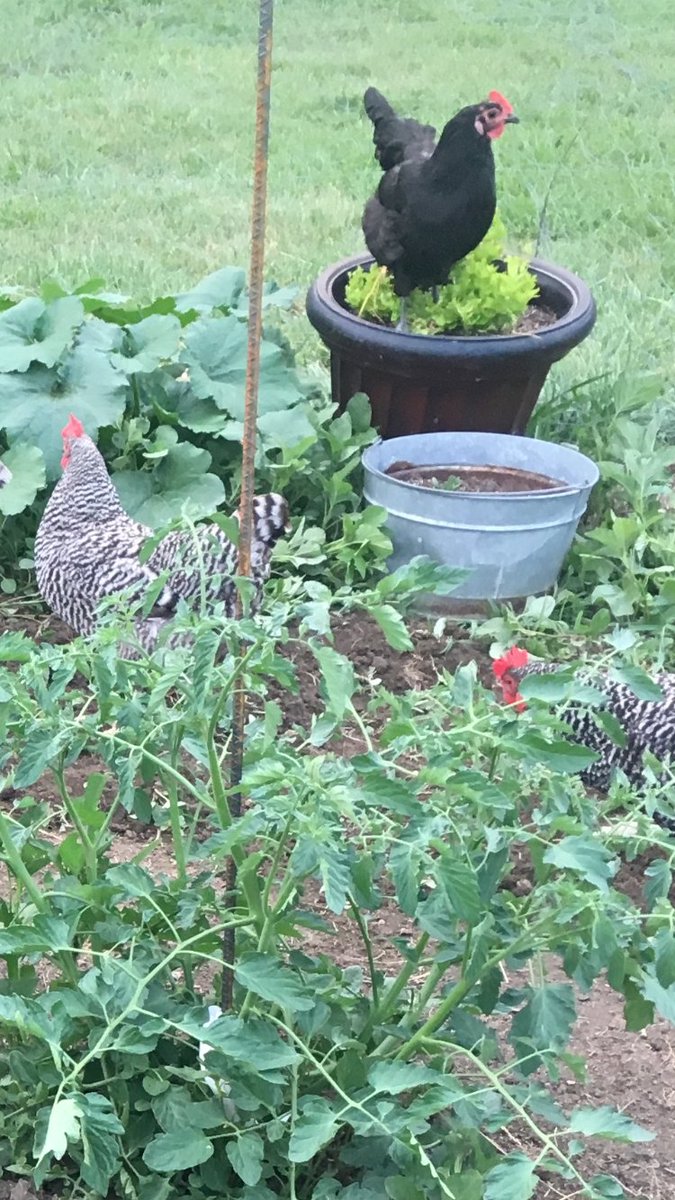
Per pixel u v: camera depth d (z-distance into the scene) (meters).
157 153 9.68
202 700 1.98
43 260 7.34
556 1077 2.10
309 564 4.41
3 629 4.30
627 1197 2.42
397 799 1.91
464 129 4.61
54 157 9.54
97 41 12.70
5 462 4.45
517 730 1.99
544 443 4.92
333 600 2.02
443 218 4.71
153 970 2.01
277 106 10.64
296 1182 2.25
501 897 2.20
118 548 3.84
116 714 2.21
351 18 13.62
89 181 9.02
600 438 5.30
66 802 2.30
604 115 10.59
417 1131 1.88
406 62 11.98
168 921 2.07
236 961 2.03
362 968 2.67
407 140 5.09
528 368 4.86
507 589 4.55
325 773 2.01
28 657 2.13
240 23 13.39
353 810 1.99
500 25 13.32
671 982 1.93
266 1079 1.91
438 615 4.56
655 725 3.39
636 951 2.11
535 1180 1.79
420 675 4.25
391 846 2.13
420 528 4.51
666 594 4.43
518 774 2.17
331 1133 1.82
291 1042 2.18
